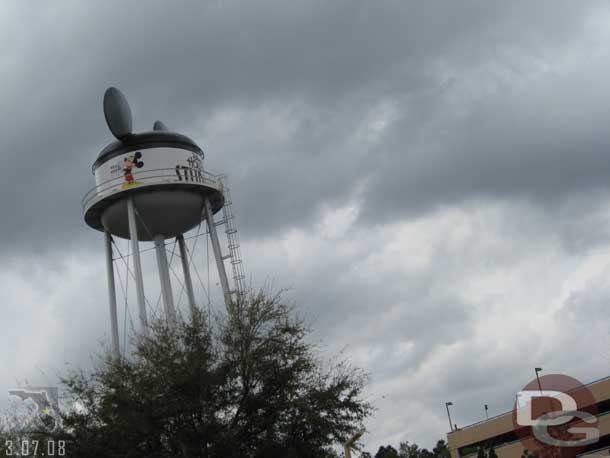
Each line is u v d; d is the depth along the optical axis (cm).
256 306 3244
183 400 2988
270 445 2997
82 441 3003
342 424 3155
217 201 4425
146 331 3481
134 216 4122
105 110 4172
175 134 4250
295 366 3144
